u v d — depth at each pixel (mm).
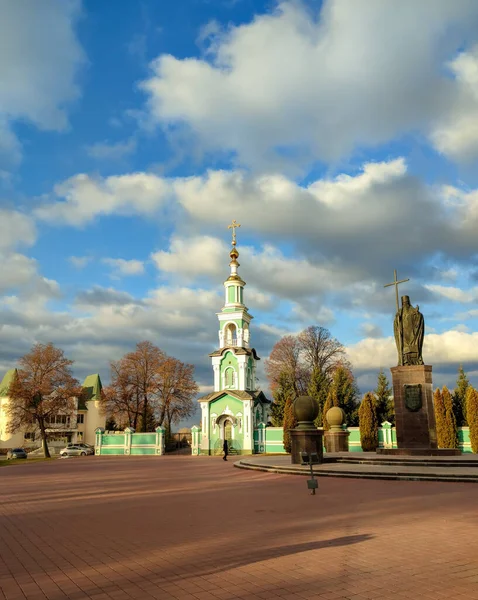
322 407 53312
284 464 25141
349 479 19359
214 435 51562
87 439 82062
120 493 17031
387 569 7160
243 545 8805
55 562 8086
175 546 8875
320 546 8594
